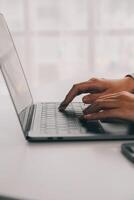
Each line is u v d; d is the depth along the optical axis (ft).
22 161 1.67
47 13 9.41
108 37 9.43
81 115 2.50
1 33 2.58
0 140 2.05
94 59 9.57
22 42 9.48
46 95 3.55
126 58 9.52
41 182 1.40
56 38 9.53
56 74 9.87
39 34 9.49
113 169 1.54
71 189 1.33
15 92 2.29
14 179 1.44
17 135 2.15
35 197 1.26
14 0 9.32
